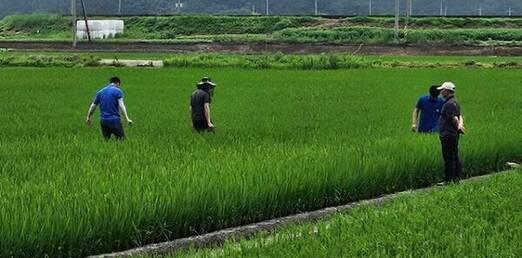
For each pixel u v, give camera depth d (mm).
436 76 46219
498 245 7609
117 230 9156
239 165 11797
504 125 19203
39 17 120312
